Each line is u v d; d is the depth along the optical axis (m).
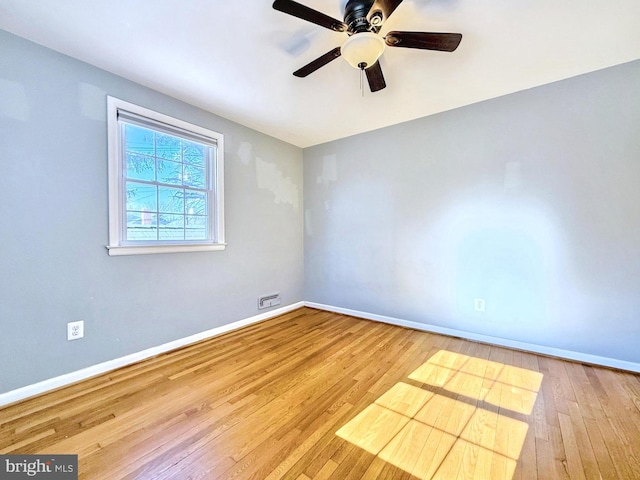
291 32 1.71
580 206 2.25
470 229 2.73
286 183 3.72
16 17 1.58
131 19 1.60
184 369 2.14
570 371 2.10
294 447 1.35
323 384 1.93
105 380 1.98
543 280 2.40
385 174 3.26
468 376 2.04
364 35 1.43
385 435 1.44
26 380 1.77
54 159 1.87
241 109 2.76
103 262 2.10
